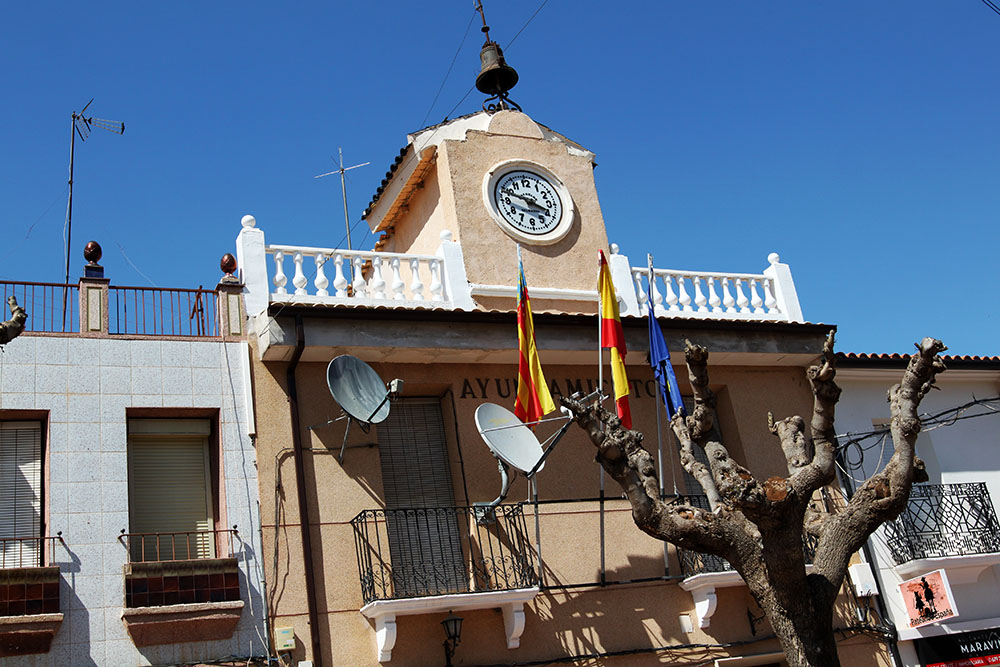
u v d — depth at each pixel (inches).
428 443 665.0
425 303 693.9
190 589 556.1
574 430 687.7
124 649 538.9
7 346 579.5
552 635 620.4
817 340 761.6
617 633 635.5
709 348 725.3
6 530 554.9
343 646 578.9
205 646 552.7
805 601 490.3
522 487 655.8
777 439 742.5
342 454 622.2
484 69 847.7
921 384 519.8
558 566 641.6
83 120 707.4
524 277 692.7
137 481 592.7
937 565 710.5
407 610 578.2
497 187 764.6
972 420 804.6
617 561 656.4
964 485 753.0
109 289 615.5
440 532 636.7
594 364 713.0
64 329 598.9
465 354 663.8
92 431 579.2
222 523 589.6
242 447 605.9
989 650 711.7
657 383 688.4
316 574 591.5
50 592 530.6
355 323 634.8
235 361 625.6
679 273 778.2
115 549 558.6
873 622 701.9
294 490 606.9
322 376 640.4
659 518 516.4
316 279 671.1
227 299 639.8
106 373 594.6
